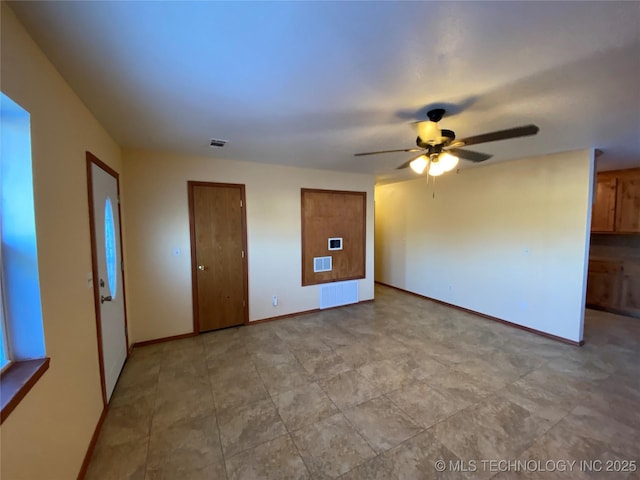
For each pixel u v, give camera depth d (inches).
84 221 77.9
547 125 99.4
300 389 101.5
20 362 51.6
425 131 81.3
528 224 152.9
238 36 52.3
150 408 91.5
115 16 46.7
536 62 60.6
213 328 154.6
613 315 181.2
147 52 57.2
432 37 52.6
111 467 69.8
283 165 169.8
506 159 156.8
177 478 66.9
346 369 115.0
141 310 136.5
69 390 63.7
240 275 160.2
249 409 90.9
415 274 225.6
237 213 157.8
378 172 196.5
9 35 45.1
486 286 174.2
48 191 57.9
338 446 75.9
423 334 150.3
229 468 69.5
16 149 50.5
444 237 200.4
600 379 107.6
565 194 138.4
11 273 50.8
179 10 45.6
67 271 65.5
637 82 68.8
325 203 187.2
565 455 72.9
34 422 48.9
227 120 94.8
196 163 146.0
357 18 47.6
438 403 93.4
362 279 207.0
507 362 120.6
